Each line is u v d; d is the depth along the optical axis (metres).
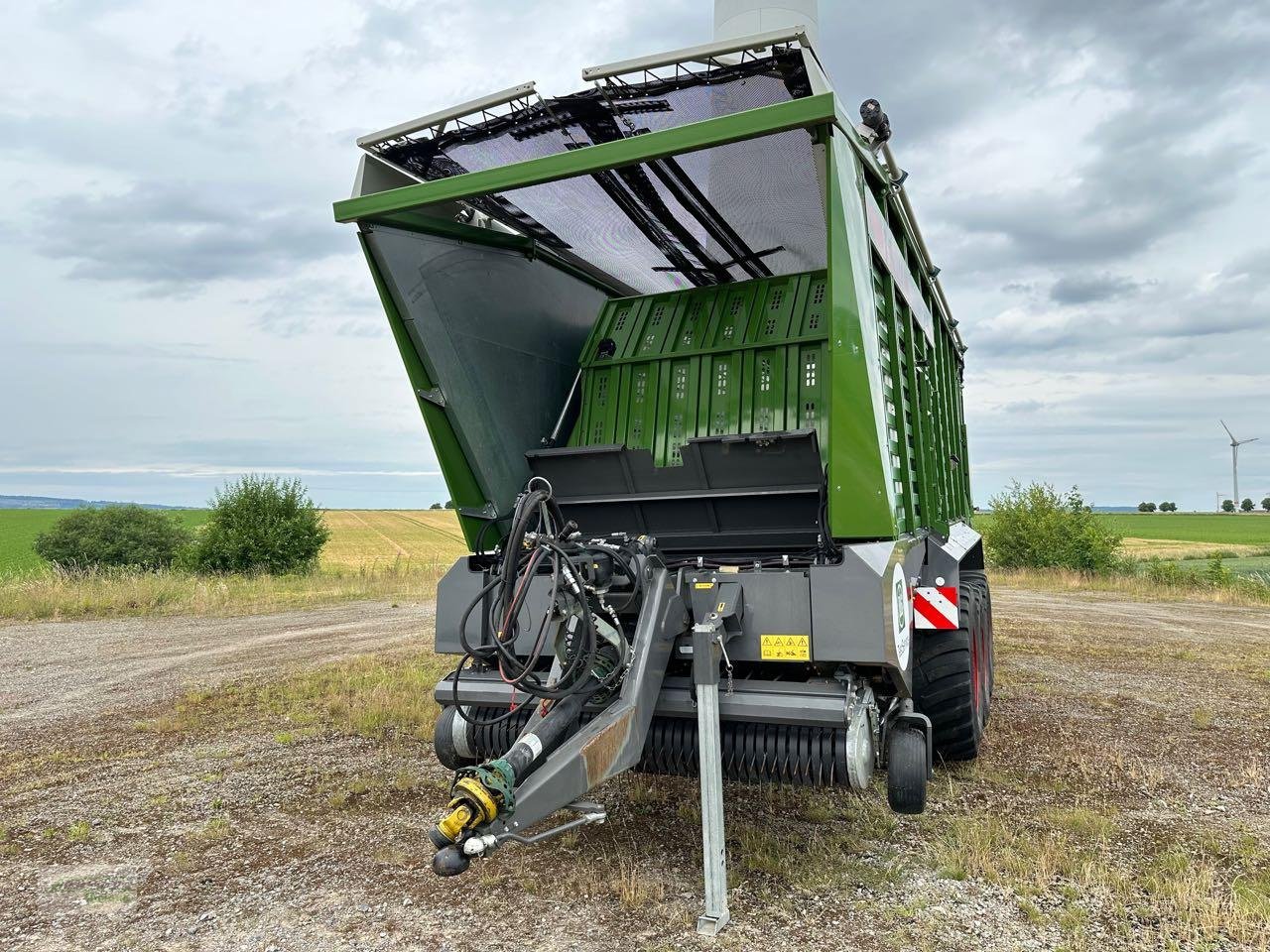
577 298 5.52
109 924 3.25
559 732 3.21
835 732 3.43
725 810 4.39
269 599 16.64
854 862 3.73
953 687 4.73
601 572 3.46
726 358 4.71
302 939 3.11
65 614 14.22
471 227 4.55
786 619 3.45
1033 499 25.02
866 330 3.46
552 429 4.99
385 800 4.66
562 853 3.87
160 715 6.81
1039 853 3.78
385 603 16.38
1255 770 5.11
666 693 3.61
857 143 3.69
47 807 4.61
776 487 4.15
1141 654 9.67
